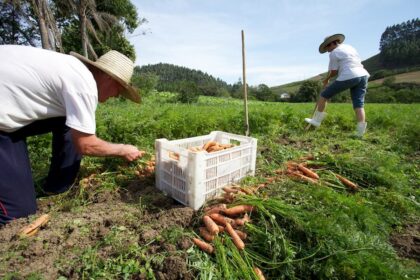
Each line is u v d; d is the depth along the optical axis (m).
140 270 1.88
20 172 2.53
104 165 3.69
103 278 1.84
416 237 2.40
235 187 2.82
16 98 2.32
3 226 2.41
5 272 1.84
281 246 2.06
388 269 1.74
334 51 5.89
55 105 2.50
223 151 2.80
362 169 3.46
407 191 3.12
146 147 4.65
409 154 4.91
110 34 26.39
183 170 2.67
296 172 3.30
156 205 2.78
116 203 2.83
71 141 3.04
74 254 2.04
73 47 26.70
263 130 6.52
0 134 2.41
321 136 6.15
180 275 1.87
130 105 14.59
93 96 2.46
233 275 1.90
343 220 2.21
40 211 2.77
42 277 1.78
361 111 5.86
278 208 2.35
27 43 23.97
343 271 1.80
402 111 10.45
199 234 2.30
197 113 7.57
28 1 15.72
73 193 3.12
